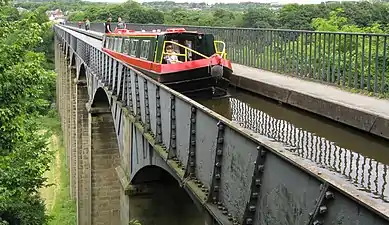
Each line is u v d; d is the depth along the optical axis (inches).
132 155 550.0
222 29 892.6
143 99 470.6
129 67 542.9
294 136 342.0
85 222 1175.6
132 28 1812.3
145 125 455.5
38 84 655.8
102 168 967.0
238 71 680.4
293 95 473.1
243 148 232.7
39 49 3048.7
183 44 637.3
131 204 560.4
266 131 358.0
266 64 689.0
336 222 161.5
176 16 2496.3
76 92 1307.8
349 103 394.0
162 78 558.9
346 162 270.7
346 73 511.5
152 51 639.1
